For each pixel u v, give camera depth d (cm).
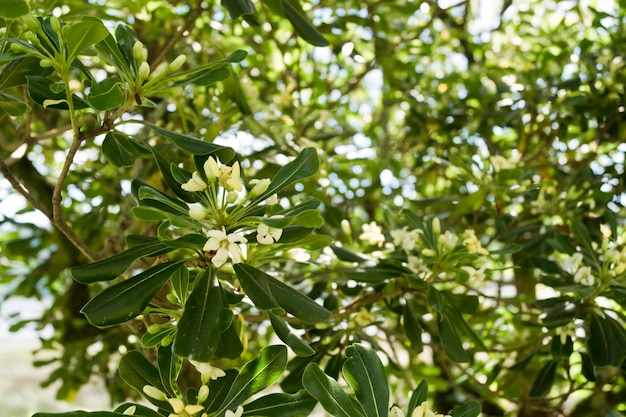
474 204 273
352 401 148
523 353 326
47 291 438
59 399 402
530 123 362
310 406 145
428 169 384
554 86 351
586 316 225
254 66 381
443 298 207
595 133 363
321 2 363
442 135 388
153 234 268
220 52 325
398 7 374
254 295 142
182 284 153
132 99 157
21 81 172
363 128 483
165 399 140
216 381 153
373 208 400
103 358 387
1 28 180
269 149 283
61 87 148
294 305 146
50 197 389
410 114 397
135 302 140
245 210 151
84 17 143
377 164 384
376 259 223
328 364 235
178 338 129
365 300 224
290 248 164
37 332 409
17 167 382
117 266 143
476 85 375
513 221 297
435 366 383
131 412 136
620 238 253
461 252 215
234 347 140
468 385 380
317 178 294
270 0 206
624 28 362
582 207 295
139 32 333
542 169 350
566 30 402
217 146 160
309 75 437
